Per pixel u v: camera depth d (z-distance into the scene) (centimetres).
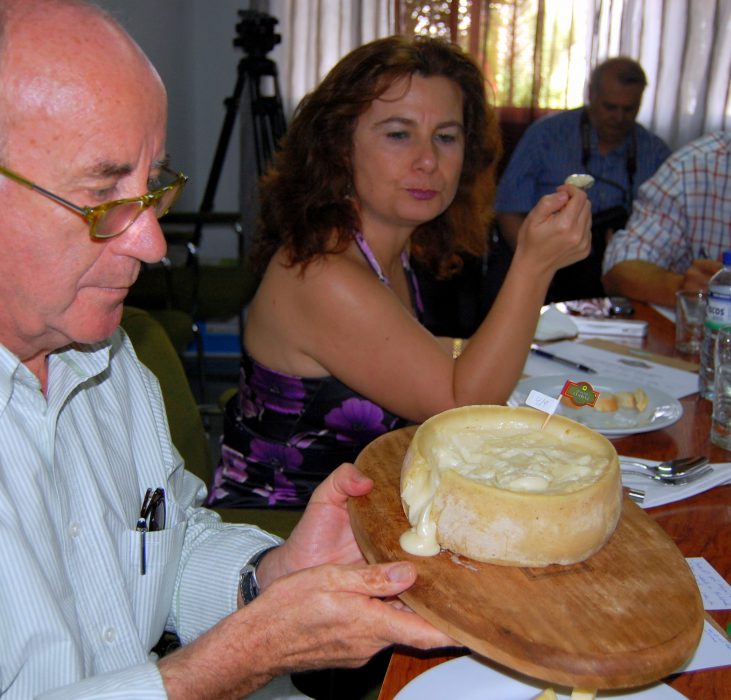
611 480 78
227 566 108
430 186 153
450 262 198
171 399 148
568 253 138
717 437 129
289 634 79
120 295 82
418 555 77
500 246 357
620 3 399
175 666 80
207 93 447
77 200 74
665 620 69
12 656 80
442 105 151
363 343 146
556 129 355
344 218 151
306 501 160
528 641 66
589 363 165
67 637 81
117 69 73
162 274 351
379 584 73
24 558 79
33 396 85
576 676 64
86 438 95
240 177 423
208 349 447
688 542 99
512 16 399
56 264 76
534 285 140
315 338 150
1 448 81
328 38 409
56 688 78
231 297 341
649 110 412
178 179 88
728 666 77
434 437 89
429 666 79
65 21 72
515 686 72
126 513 99
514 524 74
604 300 216
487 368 141
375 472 93
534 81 405
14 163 71
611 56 404
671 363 167
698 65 405
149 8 367
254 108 377
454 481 76
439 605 70
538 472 82
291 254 150
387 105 149
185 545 112
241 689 83
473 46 402
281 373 155
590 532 75
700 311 176
